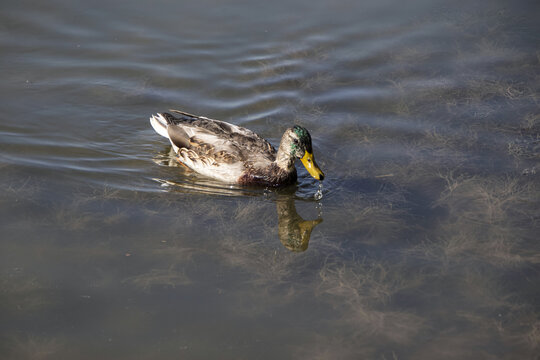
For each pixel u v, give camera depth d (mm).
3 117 2979
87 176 2805
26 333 2348
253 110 3096
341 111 3100
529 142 2953
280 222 2689
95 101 3082
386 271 2529
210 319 2395
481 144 2957
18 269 2482
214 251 2570
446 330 2389
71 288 2445
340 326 2393
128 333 2357
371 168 2887
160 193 2768
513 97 3145
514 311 2428
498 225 2658
